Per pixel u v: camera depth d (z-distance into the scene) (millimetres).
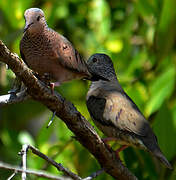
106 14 14102
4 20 13750
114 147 12359
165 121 11930
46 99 8234
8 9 13383
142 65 13672
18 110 14570
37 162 12586
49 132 13047
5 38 13180
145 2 13242
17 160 14203
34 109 14672
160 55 12781
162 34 12609
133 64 13461
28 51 9461
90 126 8805
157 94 12359
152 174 11859
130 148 12125
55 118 12953
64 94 14227
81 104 14000
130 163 12172
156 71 13398
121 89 10891
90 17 14328
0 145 14570
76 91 14312
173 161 11820
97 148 9031
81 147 12672
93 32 14328
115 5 14656
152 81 12875
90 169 12492
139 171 12164
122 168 9445
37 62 9469
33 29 9266
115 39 13812
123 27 13914
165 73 12570
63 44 9461
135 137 9945
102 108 10234
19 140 14312
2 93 13211
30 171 7297
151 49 14000
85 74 9891
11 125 14633
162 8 12477
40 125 16188
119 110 10117
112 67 11141
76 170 12586
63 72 9562
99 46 13812
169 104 12852
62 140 12867
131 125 9977
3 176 12758
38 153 7988
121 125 9984
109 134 10234
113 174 9484
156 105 12219
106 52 13695
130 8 14594
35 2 14148
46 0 14086
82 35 14594
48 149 12781
